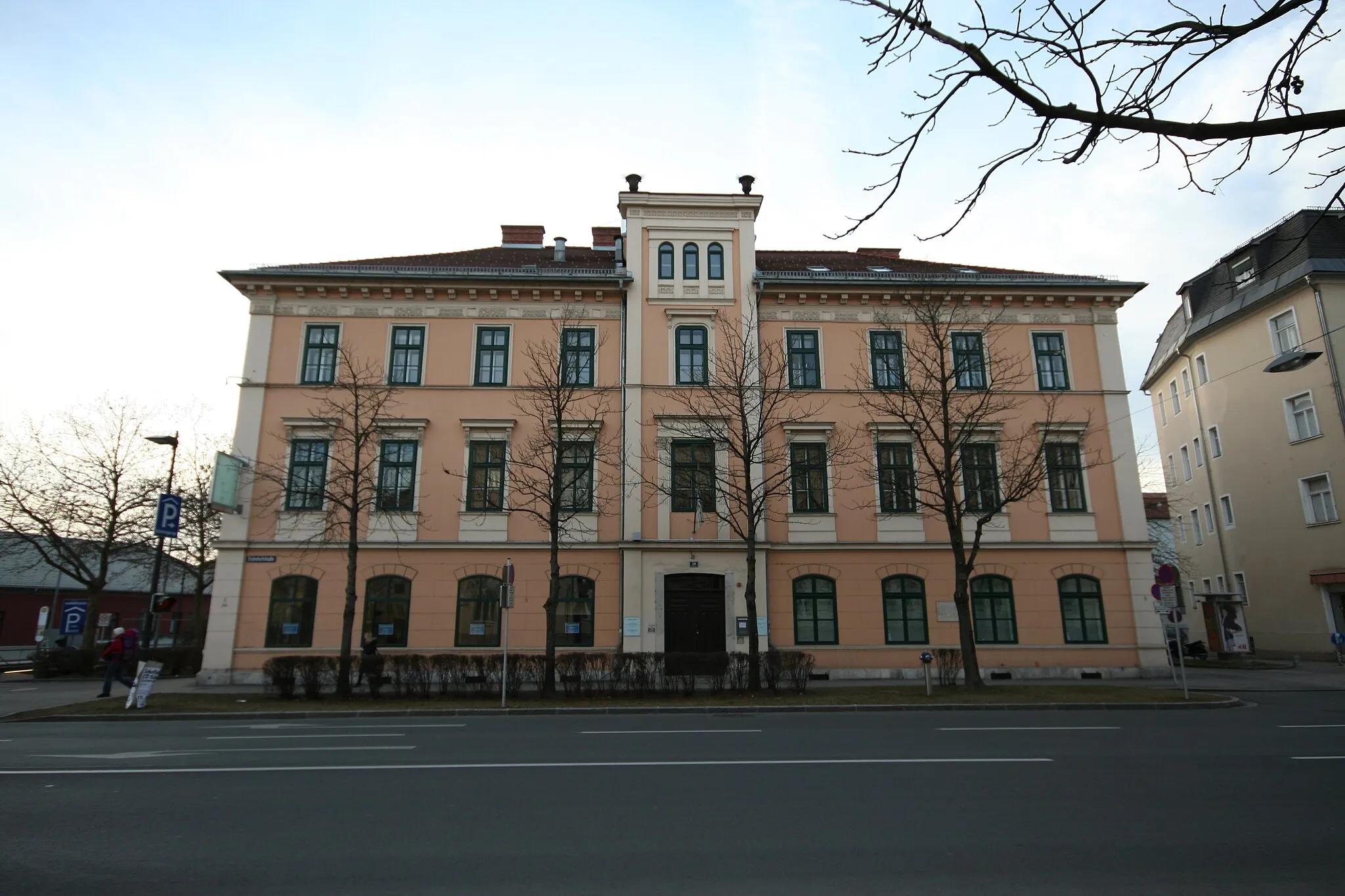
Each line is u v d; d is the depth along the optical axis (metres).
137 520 30.45
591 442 22.83
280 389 23.05
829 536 22.80
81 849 5.55
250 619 21.64
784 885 4.85
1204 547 36.72
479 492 22.78
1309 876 5.02
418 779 7.86
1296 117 4.00
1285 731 11.73
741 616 21.95
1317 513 29.61
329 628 21.67
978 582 22.89
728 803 6.84
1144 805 6.76
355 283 23.53
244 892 4.73
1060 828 6.06
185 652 26.91
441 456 22.86
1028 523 23.19
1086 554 23.09
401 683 17.06
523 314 23.92
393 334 23.69
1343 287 29.11
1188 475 37.91
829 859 5.33
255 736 11.52
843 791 7.29
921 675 22.00
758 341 23.38
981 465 23.55
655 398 23.44
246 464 22.34
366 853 5.46
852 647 22.11
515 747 10.08
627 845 5.64
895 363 24.14
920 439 20.08
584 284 23.92
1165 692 17.39
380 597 21.98
